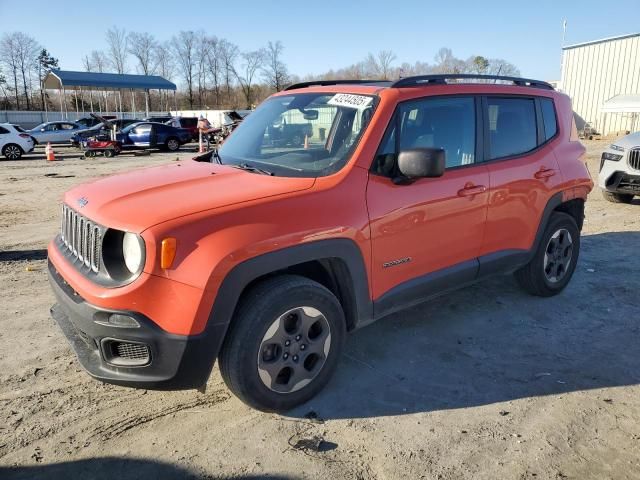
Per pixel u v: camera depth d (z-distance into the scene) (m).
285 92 4.39
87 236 2.92
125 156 24.16
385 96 3.49
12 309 4.66
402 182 3.41
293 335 3.04
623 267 5.85
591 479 2.59
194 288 2.62
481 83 4.16
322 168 3.30
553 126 4.72
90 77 39.28
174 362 2.66
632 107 25.83
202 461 2.71
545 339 4.12
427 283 3.68
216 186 3.12
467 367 3.69
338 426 3.01
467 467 2.67
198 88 76.31
